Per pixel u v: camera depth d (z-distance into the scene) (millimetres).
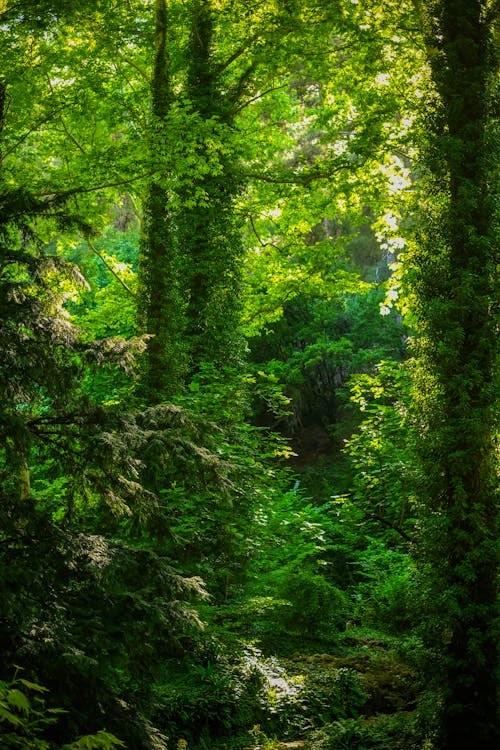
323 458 28672
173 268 16312
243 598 11172
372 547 15742
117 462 6039
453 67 9898
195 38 17953
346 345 28719
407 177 16938
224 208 17750
